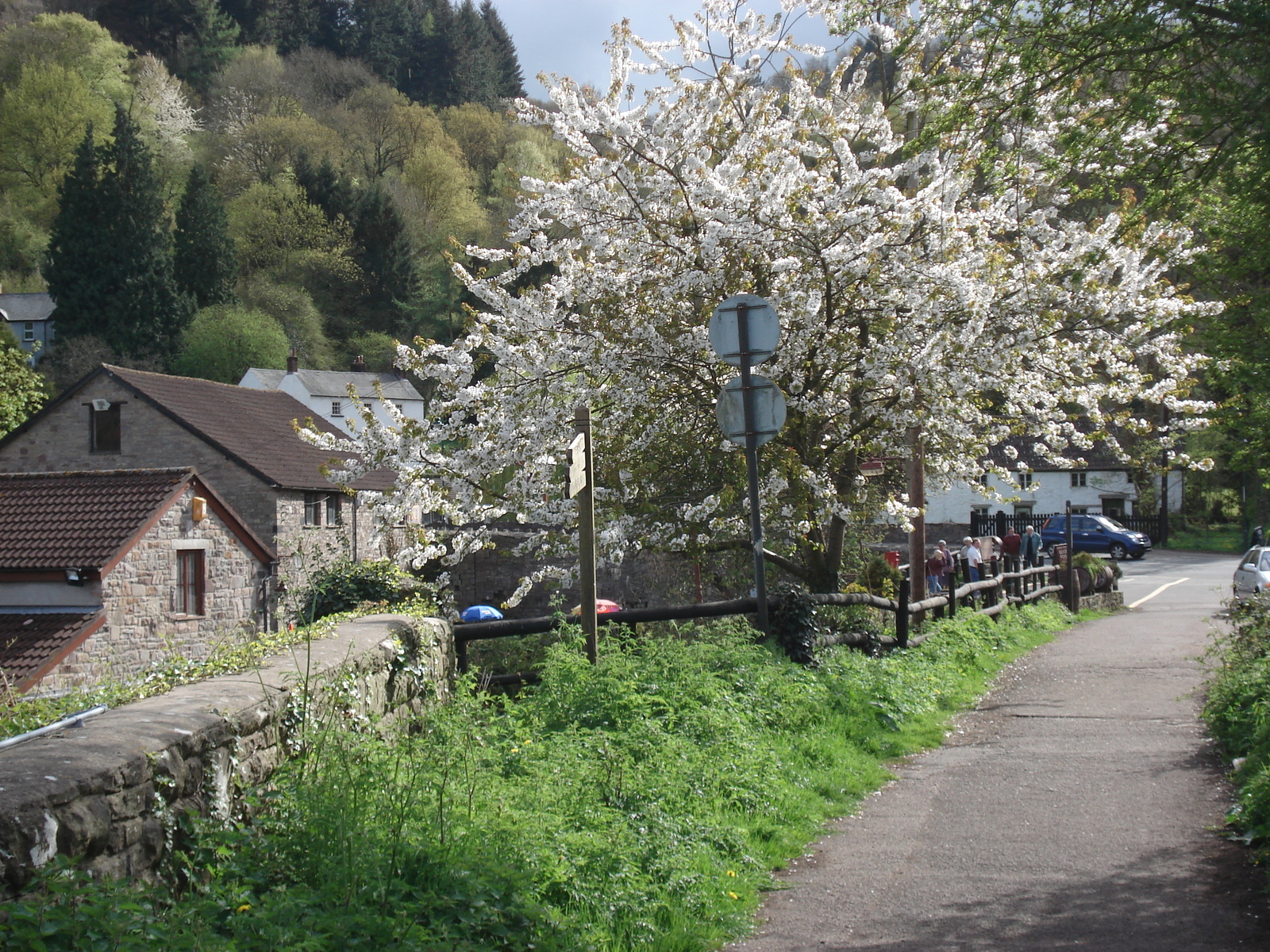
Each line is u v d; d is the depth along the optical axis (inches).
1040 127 331.0
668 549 480.4
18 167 2517.2
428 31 3486.7
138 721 161.6
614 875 192.4
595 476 458.6
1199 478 1909.4
